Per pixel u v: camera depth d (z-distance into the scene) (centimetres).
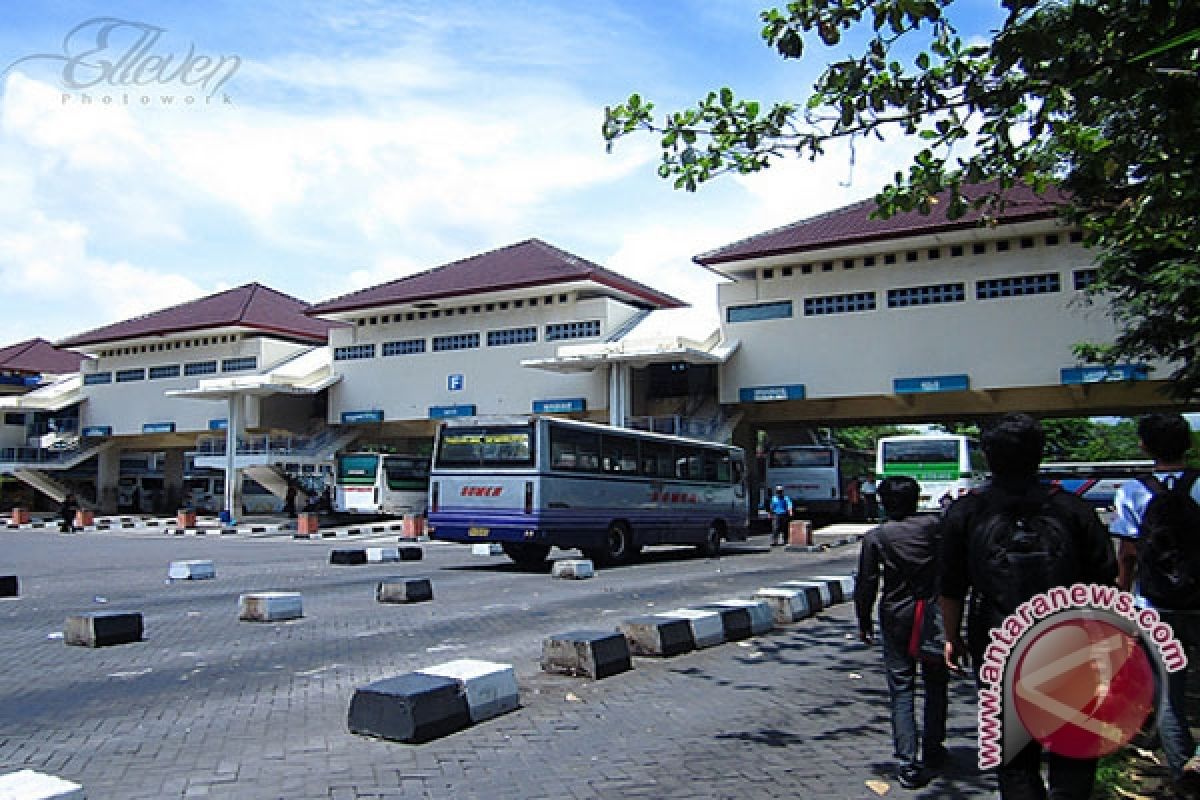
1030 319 2852
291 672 788
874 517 3719
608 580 1580
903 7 589
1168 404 2847
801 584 1229
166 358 4766
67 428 5112
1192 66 493
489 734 595
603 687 734
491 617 1120
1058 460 5678
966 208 721
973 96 605
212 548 2600
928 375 2983
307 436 4131
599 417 3625
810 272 3216
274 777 507
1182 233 695
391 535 3238
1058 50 498
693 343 3142
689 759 548
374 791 485
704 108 688
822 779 513
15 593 1356
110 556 2277
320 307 4088
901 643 498
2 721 625
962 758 550
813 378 3164
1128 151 620
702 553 2270
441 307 3931
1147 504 460
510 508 1678
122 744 570
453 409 3844
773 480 3450
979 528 381
